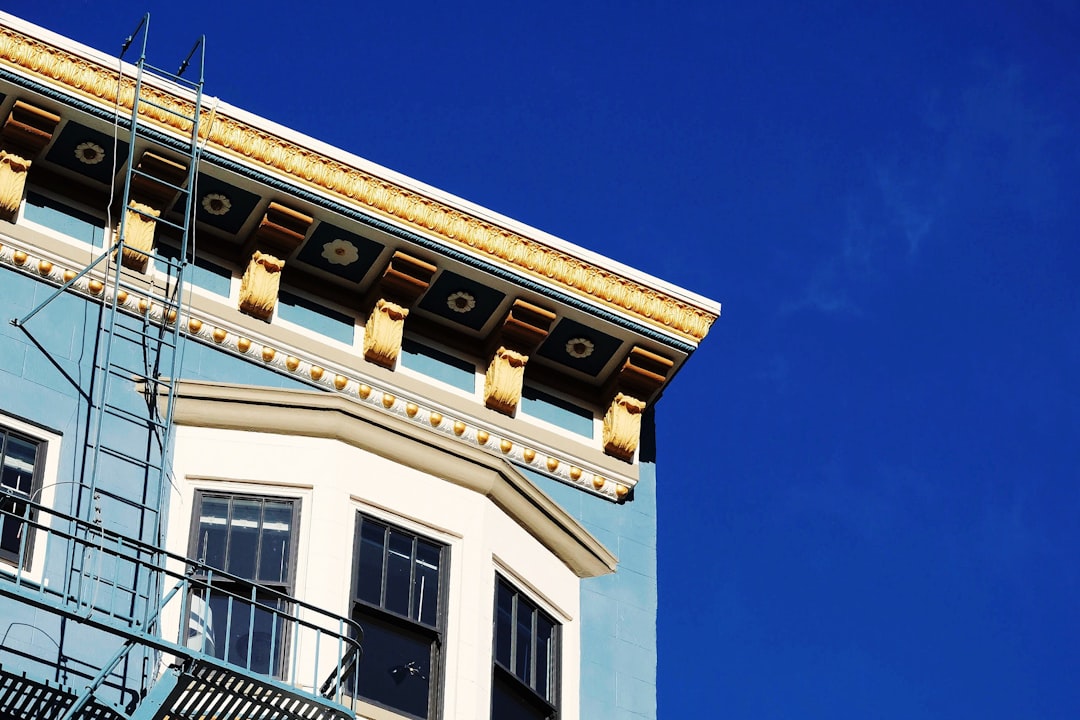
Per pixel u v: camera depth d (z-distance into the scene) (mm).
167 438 26859
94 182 28188
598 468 30188
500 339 29703
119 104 27719
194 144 27953
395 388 28859
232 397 27516
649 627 29625
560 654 28609
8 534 25375
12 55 27281
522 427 29734
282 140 28453
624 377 30469
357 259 29031
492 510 28547
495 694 27406
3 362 26547
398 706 26438
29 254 27328
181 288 27766
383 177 28859
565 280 29703
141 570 25922
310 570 26656
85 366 27094
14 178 27438
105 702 23672
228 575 24656
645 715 28812
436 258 29078
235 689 24203
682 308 30422
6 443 26078
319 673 26125
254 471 27250
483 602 27688
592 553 29469
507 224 29469
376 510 27594
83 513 25969
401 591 27250
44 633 24812
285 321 28719
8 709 23750
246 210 28609
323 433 27734
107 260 27797
